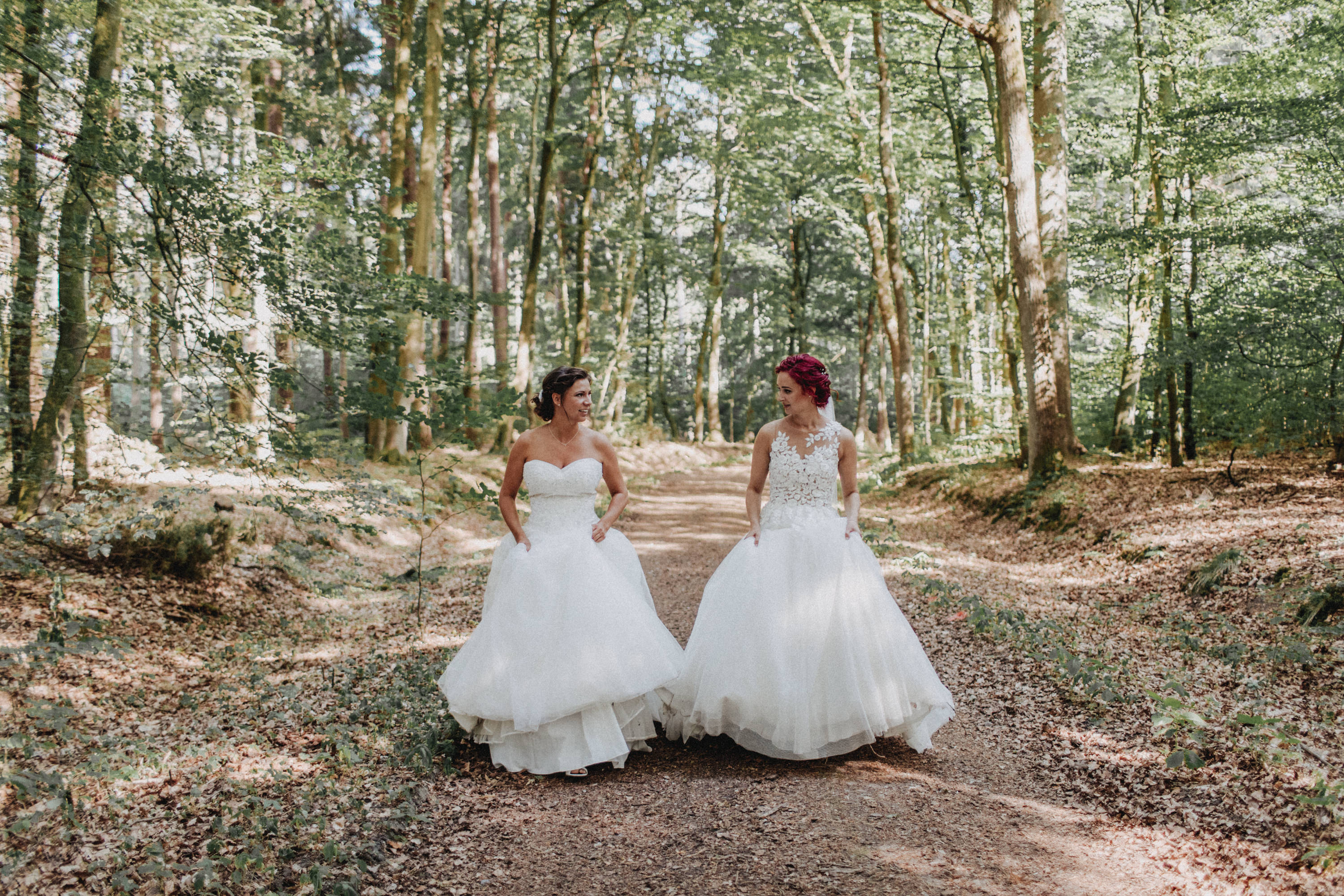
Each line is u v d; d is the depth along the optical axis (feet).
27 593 20.12
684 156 103.86
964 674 18.44
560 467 14.84
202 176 17.22
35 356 23.31
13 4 18.20
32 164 19.45
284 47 37.40
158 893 9.45
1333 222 26.30
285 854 10.30
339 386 18.58
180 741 14.57
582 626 13.78
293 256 18.72
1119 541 29.96
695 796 12.29
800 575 13.98
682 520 49.42
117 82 18.42
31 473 22.88
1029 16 47.50
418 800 12.10
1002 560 33.50
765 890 9.59
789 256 122.01
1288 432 28.55
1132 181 41.81
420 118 64.54
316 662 20.57
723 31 63.98
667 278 115.34
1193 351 27.96
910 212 88.07
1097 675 16.37
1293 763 11.91
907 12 51.11
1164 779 12.32
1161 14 39.34
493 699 13.44
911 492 54.39
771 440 14.83
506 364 63.72
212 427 19.58
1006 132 39.91
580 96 94.02
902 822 11.28
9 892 9.36
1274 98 30.09
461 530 42.83
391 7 52.80
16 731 13.84
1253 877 9.48
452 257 95.91
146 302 18.30
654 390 128.57
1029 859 10.27
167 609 22.59
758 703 13.50
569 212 107.04
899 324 66.03
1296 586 20.59
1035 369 40.52
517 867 10.36
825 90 65.57
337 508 32.07
